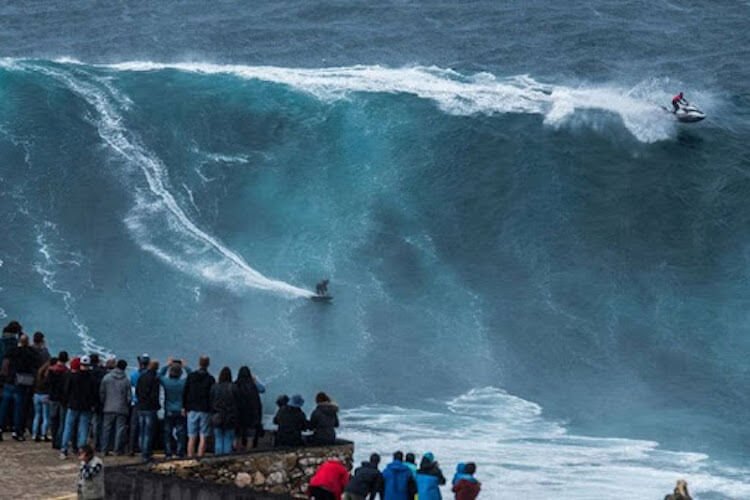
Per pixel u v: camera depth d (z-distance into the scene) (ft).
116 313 624.59
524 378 581.12
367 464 309.22
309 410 541.75
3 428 385.50
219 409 345.92
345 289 653.30
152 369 358.84
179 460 311.27
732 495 449.06
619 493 439.22
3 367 372.38
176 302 634.84
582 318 634.84
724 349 609.01
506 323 629.51
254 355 592.19
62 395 363.76
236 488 282.15
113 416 359.66
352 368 583.17
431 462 320.29
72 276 653.30
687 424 533.14
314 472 334.24
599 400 559.79
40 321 613.11
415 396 559.38
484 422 529.04
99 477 293.64
